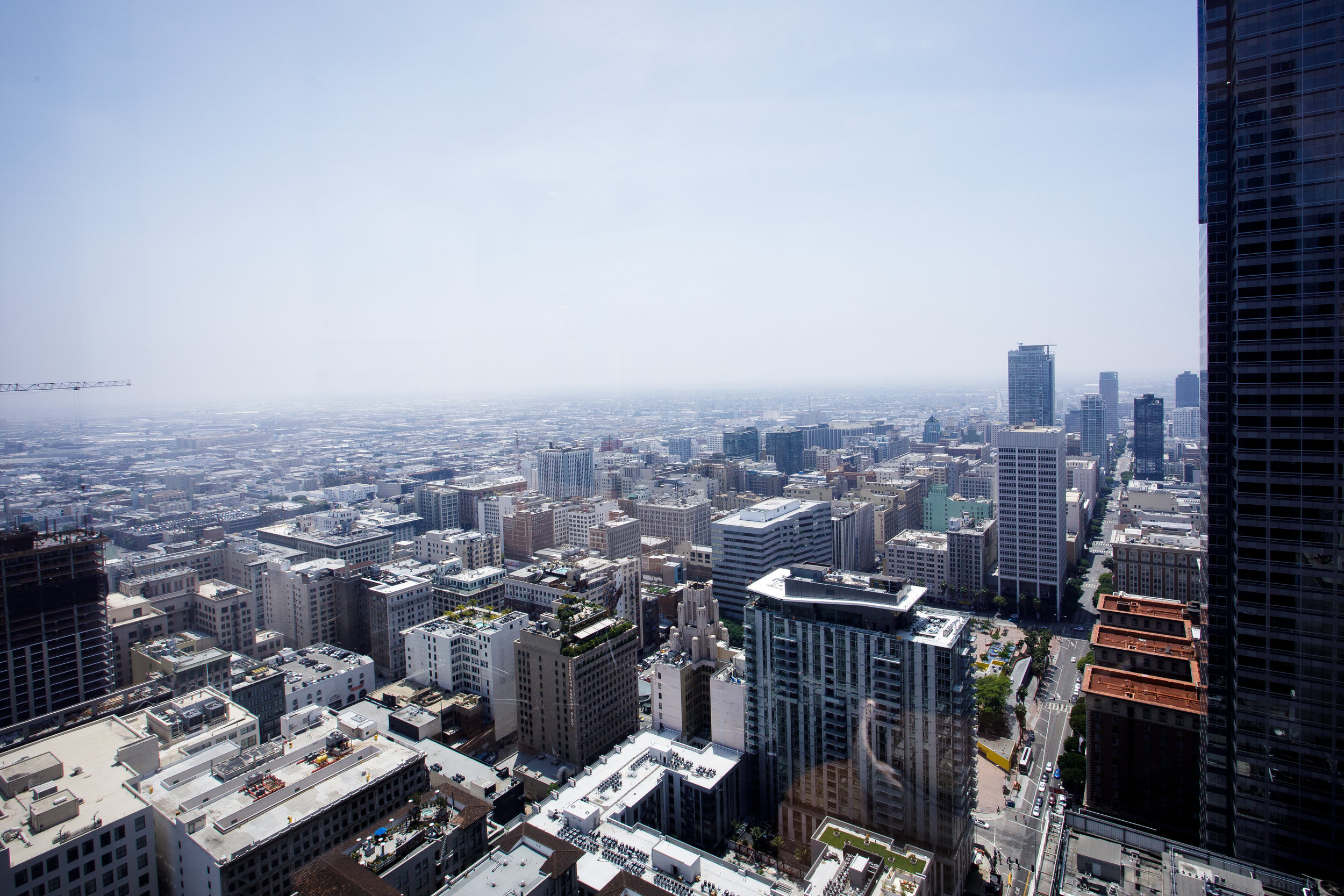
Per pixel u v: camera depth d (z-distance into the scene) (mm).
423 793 141500
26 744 146250
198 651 199625
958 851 140750
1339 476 116188
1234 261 125062
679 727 191875
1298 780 122250
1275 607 122938
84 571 186875
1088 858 101750
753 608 163125
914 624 149250
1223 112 135000
